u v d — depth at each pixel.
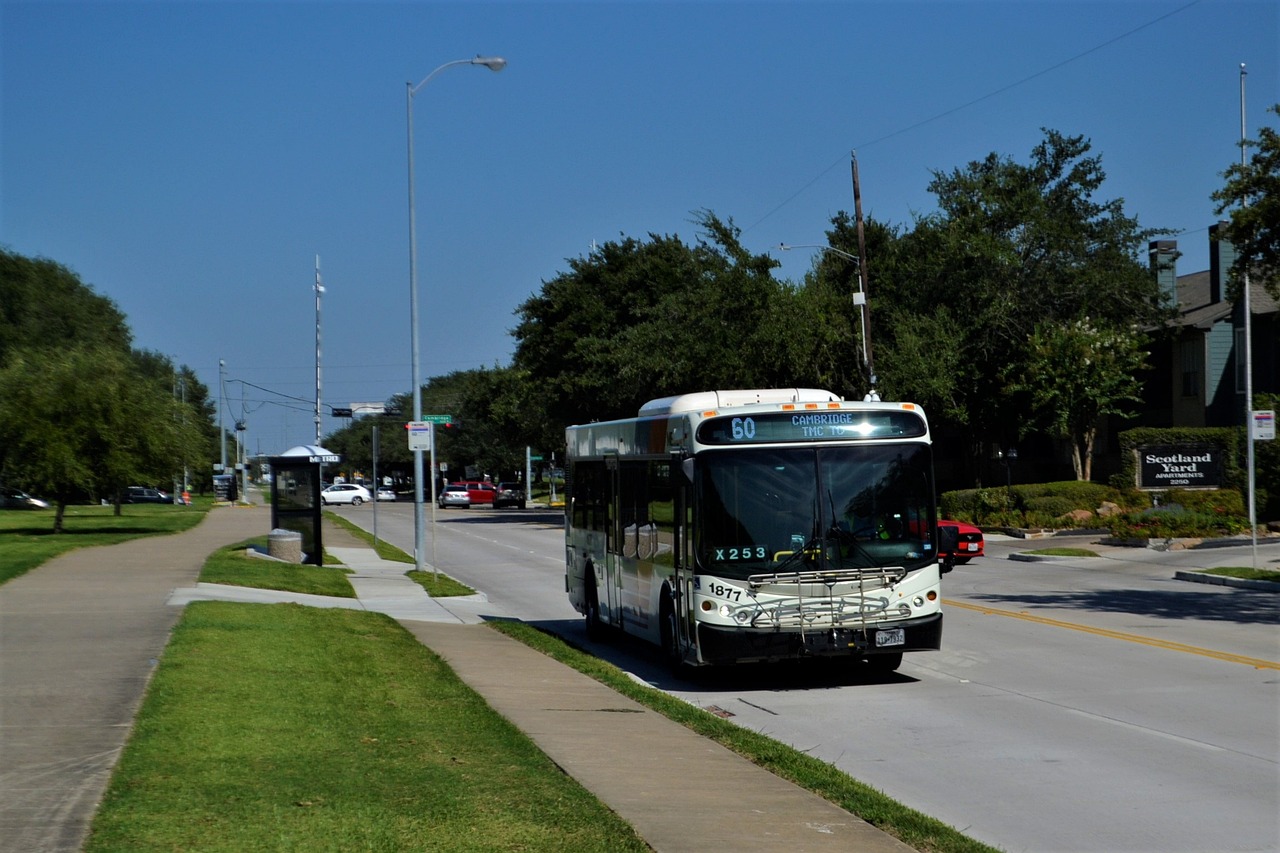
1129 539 32.34
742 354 44.50
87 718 9.17
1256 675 13.13
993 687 12.80
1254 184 20.62
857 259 40.06
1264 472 35.69
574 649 15.35
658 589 14.41
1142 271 46.75
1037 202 47.03
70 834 6.20
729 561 12.74
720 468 12.88
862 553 12.93
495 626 18.05
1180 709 11.37
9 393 38.22
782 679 13.82
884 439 13.20
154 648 12.76
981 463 55.81
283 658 12.63
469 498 86.56
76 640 13.38
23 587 19.91
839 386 45.25
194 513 62.88
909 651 13.07
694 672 14.46
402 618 19.41
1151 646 15.35
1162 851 7.10
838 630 12.75
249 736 8.77
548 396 59.72
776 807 7.54
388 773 7.87
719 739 9.74
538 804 7.23
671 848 6.58
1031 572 26.70
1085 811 7.98
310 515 29.61
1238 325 43.94
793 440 13.02
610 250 58.41
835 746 10.15
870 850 6.63
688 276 50.12
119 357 42.34
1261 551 29.88
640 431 15.27
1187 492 36.00
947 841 6.81
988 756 9.66
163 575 22.41
